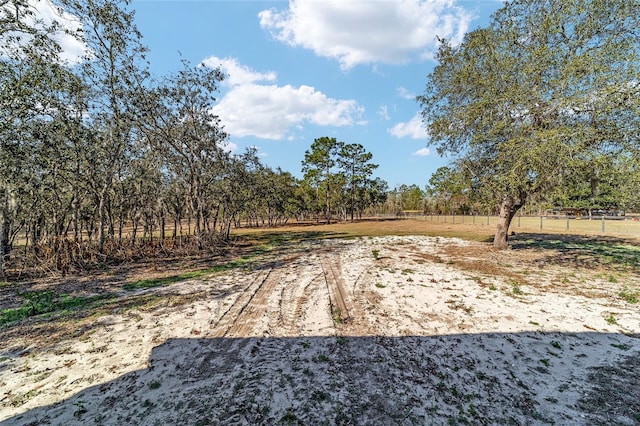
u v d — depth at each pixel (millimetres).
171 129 12664
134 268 9680
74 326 4988
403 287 6867
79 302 6199
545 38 8602
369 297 6266
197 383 3381
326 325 4918
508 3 9484
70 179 10078
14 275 8562
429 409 2902
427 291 6523
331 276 8117
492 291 6457
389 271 8469
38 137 8484
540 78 8008
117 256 11211
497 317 5055
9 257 9570
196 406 2986
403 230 22594
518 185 8023
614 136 6758
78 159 9883
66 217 12180
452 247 12883
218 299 6289
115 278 8273
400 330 4664
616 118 6723
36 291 7059
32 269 8938
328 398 3088
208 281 7793
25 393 3252
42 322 5168
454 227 24859
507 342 4203
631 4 7277
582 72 7039
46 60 7938
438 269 8609
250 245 15711
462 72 10125
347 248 13297
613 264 8883
